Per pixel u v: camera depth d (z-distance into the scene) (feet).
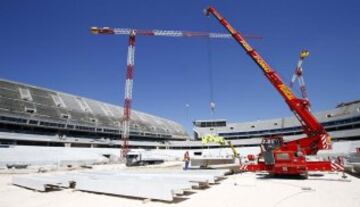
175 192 36.35
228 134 392.27
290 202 33.27
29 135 209.26
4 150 169.99
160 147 333.01
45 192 45.29
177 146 349.82
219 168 82.02
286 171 59.36
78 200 37.47
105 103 359.87
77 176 54.70
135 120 359.66
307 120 67.36
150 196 36.63
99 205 33.83
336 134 252.83
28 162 153.38
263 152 65.46
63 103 284.82
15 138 197.47
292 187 45.83
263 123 365.81
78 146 246.68
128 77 223.92
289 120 338.54
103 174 60.18
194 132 415.03
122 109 376.89
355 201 32.99
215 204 32.83
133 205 33.30
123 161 202.28
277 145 66.95
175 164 172.55
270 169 63.31
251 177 64.08
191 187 42.04
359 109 253.44
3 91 233.96
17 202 37.11
